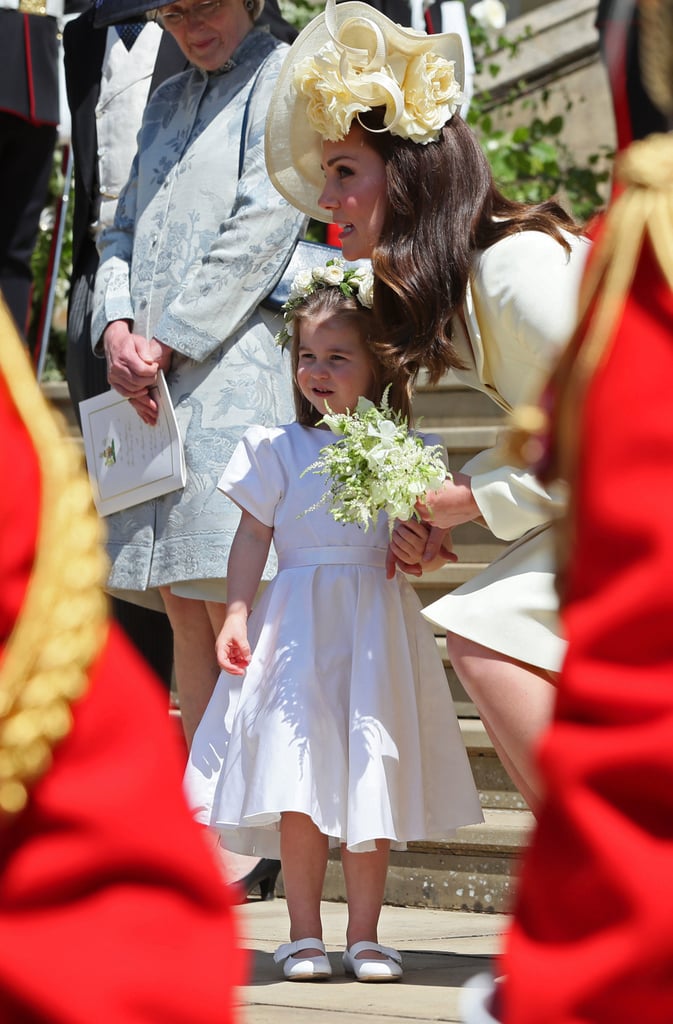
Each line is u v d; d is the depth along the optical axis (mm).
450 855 5875
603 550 1384
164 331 5605
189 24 5730
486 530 7391
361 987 4355
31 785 1363
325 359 4961
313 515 4914
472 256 4258
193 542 5621
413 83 4430
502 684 4000
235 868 6277
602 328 1438
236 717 4785
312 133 5160
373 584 4828
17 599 1373
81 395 6777
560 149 11195
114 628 1458
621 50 1483
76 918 1355
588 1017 1312
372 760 4535
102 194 6582
